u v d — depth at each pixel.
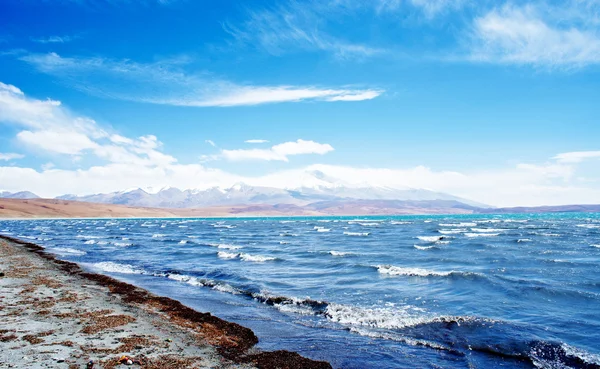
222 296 16.66
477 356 9.47
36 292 15.39
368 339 10.79
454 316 12.95
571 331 11.37
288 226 114.38
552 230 68.00
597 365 8.87
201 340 10.14
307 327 11.98
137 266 26.08
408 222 134.88
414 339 10.79
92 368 7.54
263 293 16.83
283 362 8.77
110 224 134.88
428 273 21.61
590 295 15.95
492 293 16.64
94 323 11.08
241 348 9.71
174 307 13.88
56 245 43.78
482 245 39.22
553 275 20.94
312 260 28.92
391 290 17.64
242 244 46.19
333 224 128.00
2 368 7.30
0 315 11.48
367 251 35.53
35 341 9.11
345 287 18.45
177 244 45.84
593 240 45.25
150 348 9.12
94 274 21.19
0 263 24.98
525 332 11.21
